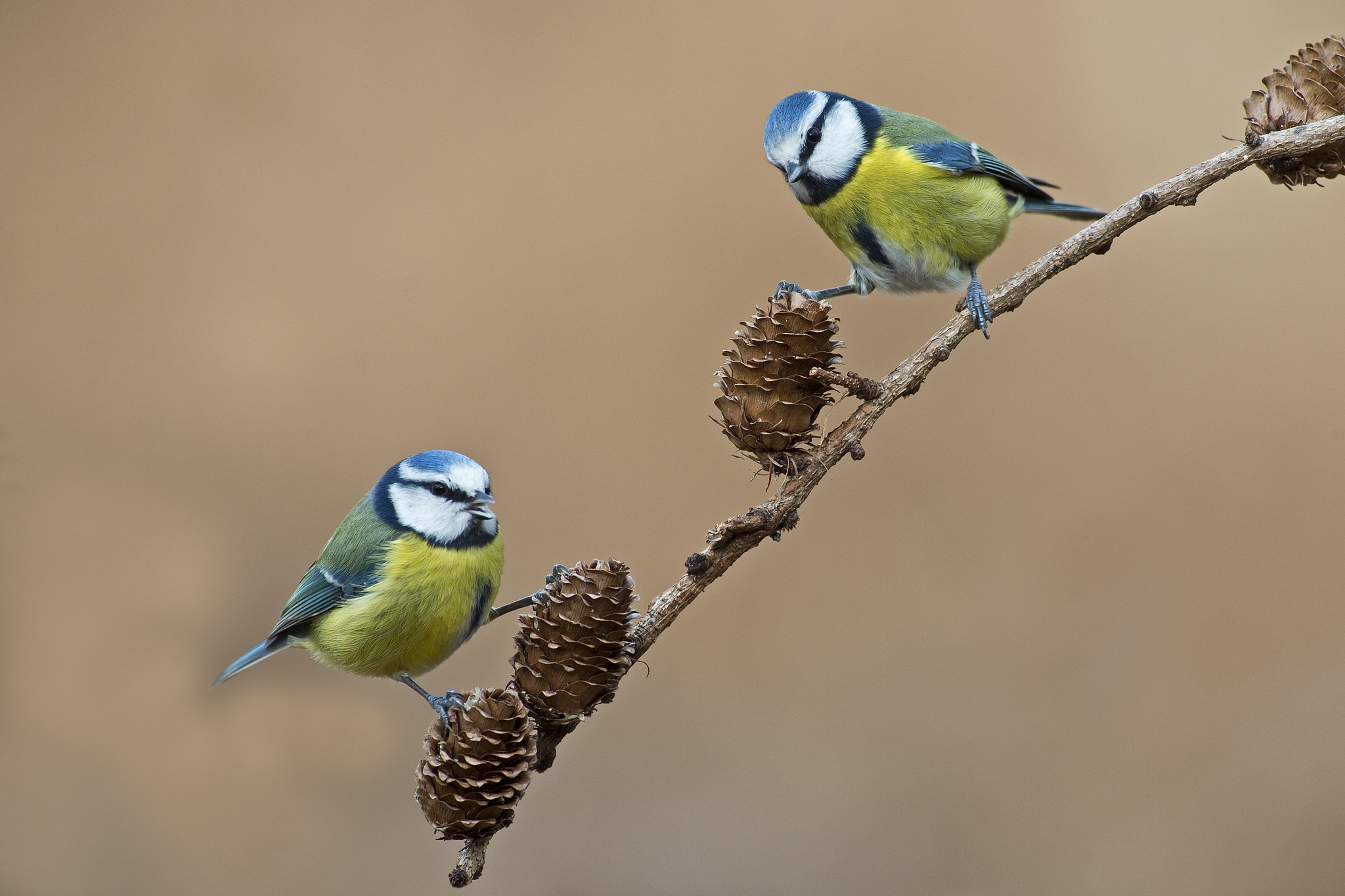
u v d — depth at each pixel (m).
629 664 4.30
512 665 4.32
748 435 4.61
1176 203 5.23
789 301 4.59
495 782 4.03
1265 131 5.45
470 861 4.07
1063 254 5.27
